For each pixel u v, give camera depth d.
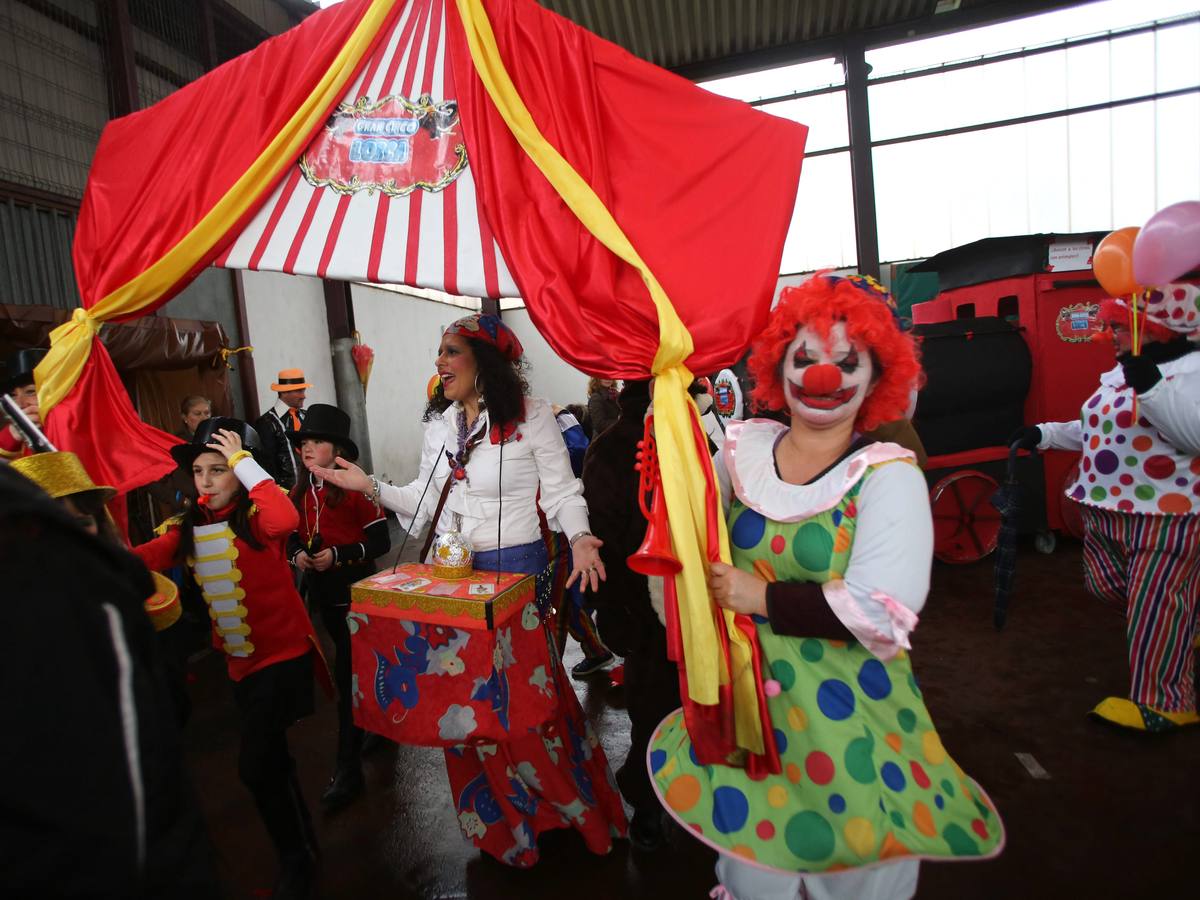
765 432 1.66
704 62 7.57
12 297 4.62
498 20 1.90
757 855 1.38
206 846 0.91
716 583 1.46
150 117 2.19
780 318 1.53
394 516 8.38
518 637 2.06
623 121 1.88
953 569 5.12
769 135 1.86
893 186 9.62
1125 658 3.54
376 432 9.73
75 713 0.77
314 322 8.21
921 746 1.38
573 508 2.15
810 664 1.43
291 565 3.13
